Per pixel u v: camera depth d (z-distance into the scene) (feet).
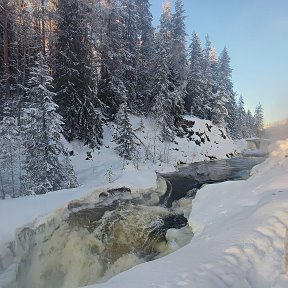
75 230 41.34
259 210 29.45
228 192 45.44
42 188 57.31
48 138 60.34
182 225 45.73
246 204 36.70
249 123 282.56
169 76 140.15
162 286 15.25
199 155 129.29
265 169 55.21
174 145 127.95
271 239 22.21
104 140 105.50
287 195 33.24
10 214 38.93
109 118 116.57
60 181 61.93
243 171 94.17
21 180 58.95
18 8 97.86
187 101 158.71
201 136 141.79
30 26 102.01
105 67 117.08
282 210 27.27
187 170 99.09
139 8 152.05
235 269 18.03
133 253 38.29
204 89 167.94
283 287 17.19
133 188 61.11
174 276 16.55
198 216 38.68
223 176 85.92
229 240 22.40
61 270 35.81
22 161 66.49
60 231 40.32
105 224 44.21
